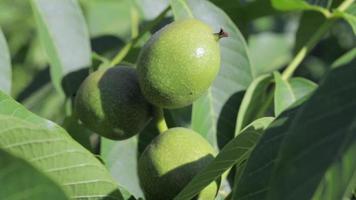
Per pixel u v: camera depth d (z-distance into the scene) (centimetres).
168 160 64
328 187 47
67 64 77
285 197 48
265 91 77
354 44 101
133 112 68
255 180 55
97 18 103
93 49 87
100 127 69
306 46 75
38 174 45
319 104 49
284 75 74
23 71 108
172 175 64
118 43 88
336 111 49
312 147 49
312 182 48
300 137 49
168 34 64
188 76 64
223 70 74
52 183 45
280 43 107
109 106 68
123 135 69
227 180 70
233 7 82
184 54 64
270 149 55
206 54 64
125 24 103
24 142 56
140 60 65
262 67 105
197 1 74
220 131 72
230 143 59
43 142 56
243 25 82
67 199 46
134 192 74
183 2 74
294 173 48
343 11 76
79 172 57
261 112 73
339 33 101
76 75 77
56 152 56
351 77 50
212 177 60
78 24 78
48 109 93
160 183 64
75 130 74
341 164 47
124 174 74
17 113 63
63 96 77
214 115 72
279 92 71
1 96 63
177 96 65
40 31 77
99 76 69
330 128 49
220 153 59
